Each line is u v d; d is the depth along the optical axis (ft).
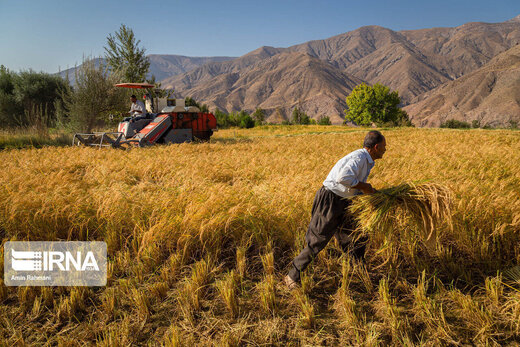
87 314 9.82
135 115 48.47
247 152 38.73
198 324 9.23
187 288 10.38
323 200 10.53
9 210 14.23
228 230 13.73
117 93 67.56
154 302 10.26
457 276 11.36
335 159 29.68
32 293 10.37
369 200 10.37
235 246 13.51
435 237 10.50
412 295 10.28
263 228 13.76
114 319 9.58
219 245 13.46
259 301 10.22
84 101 64.18
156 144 45.55
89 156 32.27
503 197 13.05
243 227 13.79
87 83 64.85
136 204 14.74
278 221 14.05
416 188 10.49
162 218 13.69
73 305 9.86
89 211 14.78
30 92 82.33
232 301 9.70
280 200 14.76
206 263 12.09
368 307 9.86
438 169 22.89
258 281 11.48
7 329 9.14
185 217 13.25
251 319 9.43
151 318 9.57
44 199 14.64
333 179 10.41
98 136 44.04
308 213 14.30
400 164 25.94
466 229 12.55
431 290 10.57
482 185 16.10
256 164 27.30
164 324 9.33
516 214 11.75
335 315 9.59
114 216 14.28
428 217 10.23
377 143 10.48
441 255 12.05
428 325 8.81
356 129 117.50
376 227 10.52
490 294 9.87
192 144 46.32
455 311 9.41
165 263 12.33
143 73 79.51
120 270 11.87
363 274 11.07
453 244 12.96
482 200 12.91
